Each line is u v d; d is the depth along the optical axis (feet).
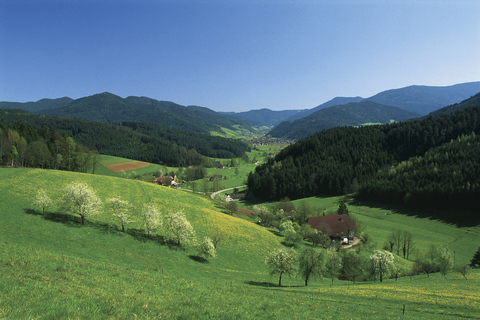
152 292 76.07
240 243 249.14
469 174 431.02
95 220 204.54
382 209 459.73
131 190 309.22
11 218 168.45
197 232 248.32
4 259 75.97
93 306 51.01
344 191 572.10
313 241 310.65
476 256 259.39
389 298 125.49
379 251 207.72
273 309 79.92
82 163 430.61
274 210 444.14
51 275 71.31
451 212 399.24
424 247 315.99
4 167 318.04
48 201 190.49
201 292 88.43
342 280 217.77
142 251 178.19
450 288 154.61
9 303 44.91
